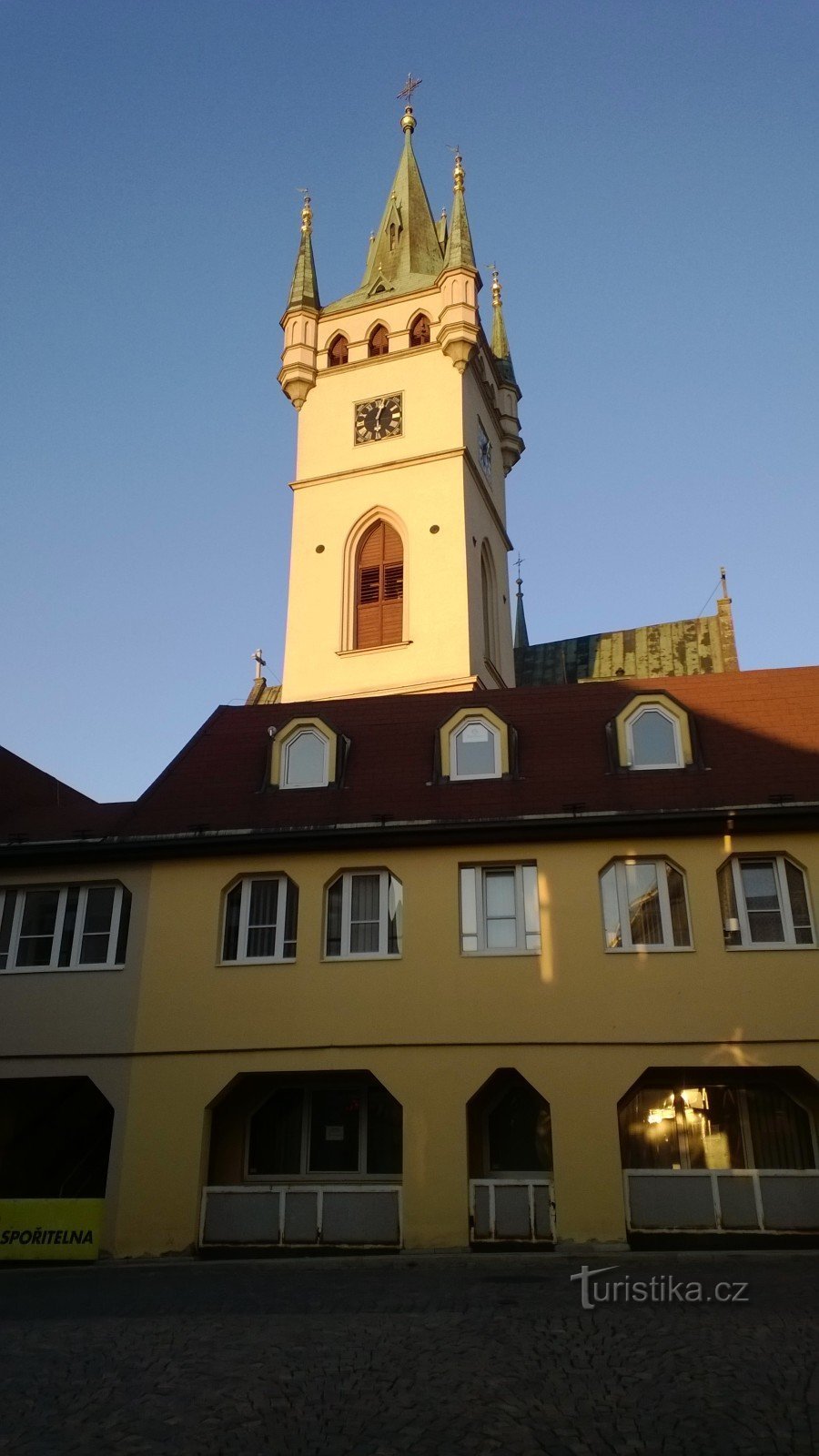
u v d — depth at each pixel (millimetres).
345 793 23672
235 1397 9156
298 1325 12000
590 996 20219
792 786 21781
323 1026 20734
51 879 22875
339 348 46094
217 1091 20703
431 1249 19016
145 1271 18047
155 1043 21188
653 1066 19688
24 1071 21438
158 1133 20578
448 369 43188
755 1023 19703
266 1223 19734
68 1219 19844
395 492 41781
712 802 21562
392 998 20734
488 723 24141
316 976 21125
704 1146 20781
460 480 41094
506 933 21125
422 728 25484
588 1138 19375
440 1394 9133
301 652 40500
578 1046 19938
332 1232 19453
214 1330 11812
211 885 22219
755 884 20859
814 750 22844
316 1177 21625
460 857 21594
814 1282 14352
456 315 43250
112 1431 8344
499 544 46719
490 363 49781
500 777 23422
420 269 48062
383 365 44250
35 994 22000
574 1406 8766
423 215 50156
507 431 50719
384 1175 21516
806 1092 20734
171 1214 19953
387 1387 9375
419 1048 20344
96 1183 22828
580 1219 18922
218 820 23234
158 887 22391
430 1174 19547
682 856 20984
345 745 24719
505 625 45906
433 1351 10586
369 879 22000
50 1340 11477
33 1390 9477
